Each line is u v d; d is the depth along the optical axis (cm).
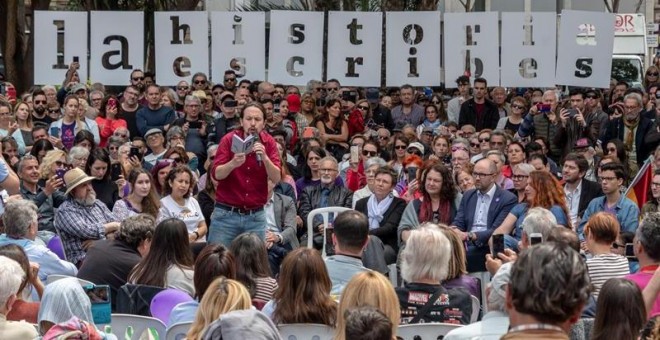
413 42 2212
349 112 2183
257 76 2212
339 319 746
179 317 891
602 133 1984
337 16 2205
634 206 1395
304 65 2205
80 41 2189
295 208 1537
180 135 1769
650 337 695
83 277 1061
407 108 2277
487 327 700
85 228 1302
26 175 1419
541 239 914
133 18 2186
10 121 1773
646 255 888
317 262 834
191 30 2198
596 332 713
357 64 2209
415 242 887
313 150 1659
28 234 1097
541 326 488
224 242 1317
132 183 1375
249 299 745
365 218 985
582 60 2197
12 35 2556
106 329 838
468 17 2212
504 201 1390
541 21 2205
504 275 705
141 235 1075
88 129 1898
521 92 2695
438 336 854
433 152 1823
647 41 3981
